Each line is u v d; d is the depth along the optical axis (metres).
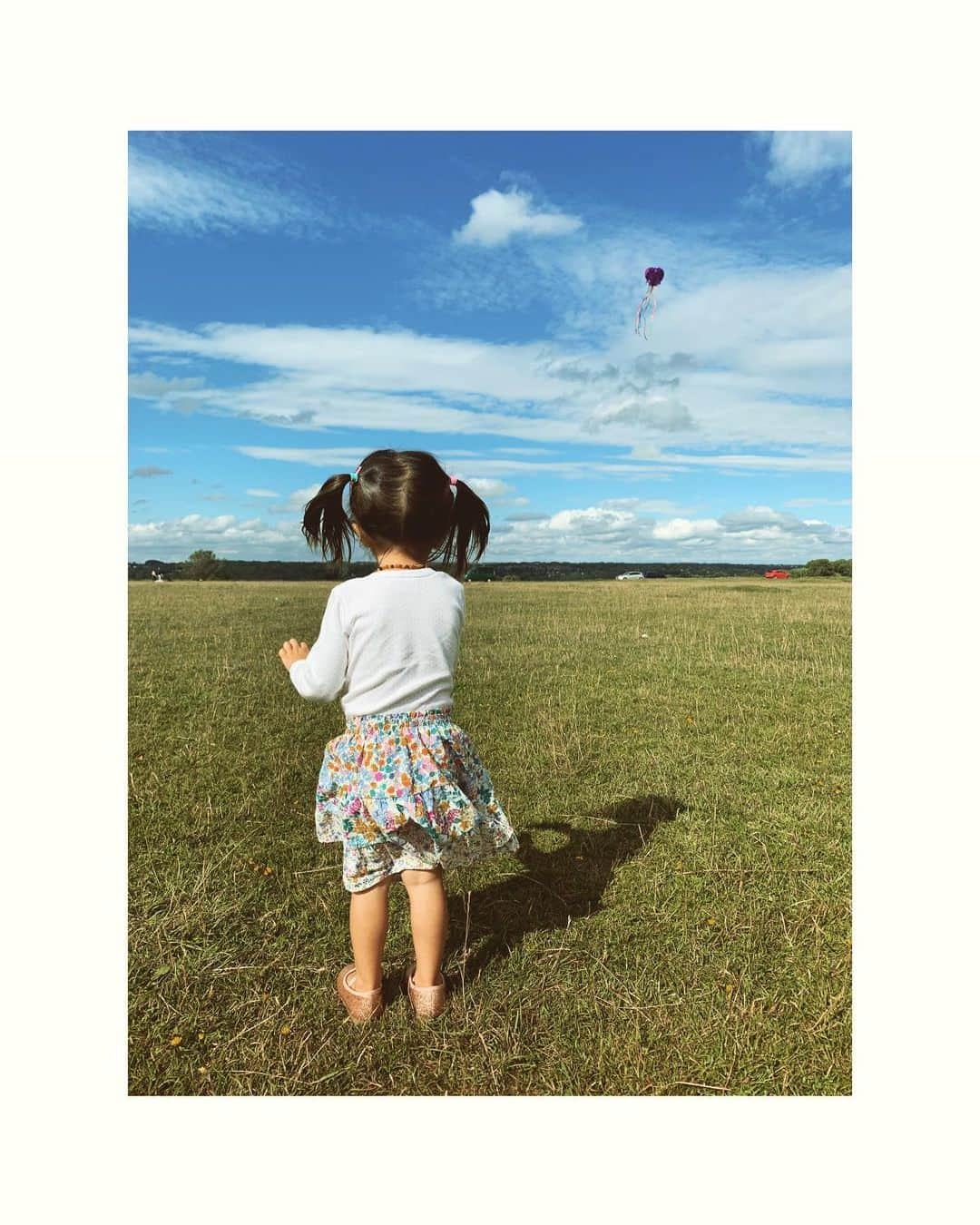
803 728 4.27
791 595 12.46
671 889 2.59
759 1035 1.99
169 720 4.42
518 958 2.25
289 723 4.36
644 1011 2.04
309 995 2.12
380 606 2.02
